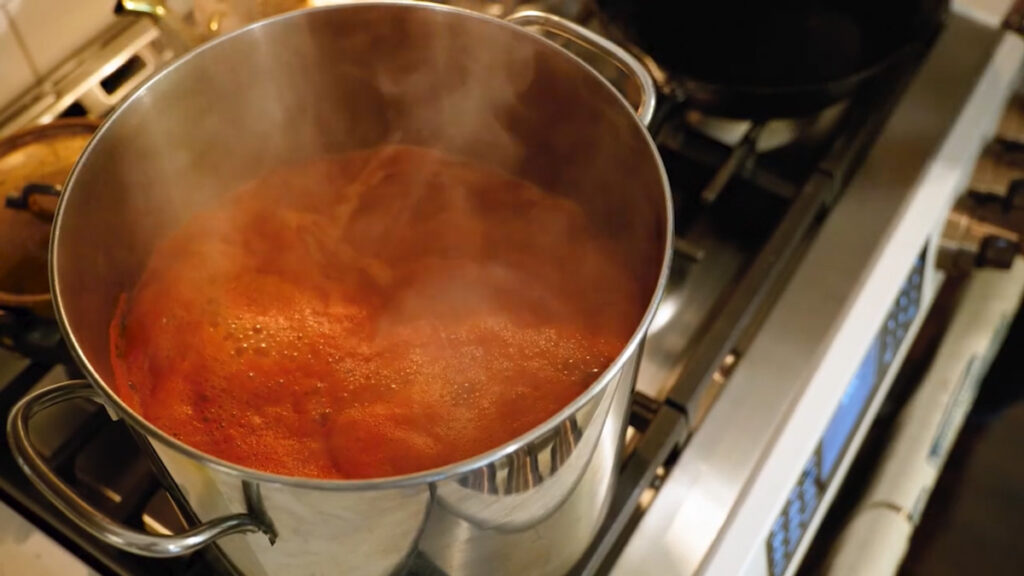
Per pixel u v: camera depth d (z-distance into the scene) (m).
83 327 0.57
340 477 0.58
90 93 0.77
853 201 0.78
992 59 0.85
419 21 0.64
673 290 0.75
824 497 0.75
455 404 0.61
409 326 0.66
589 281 0.69
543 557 0.59
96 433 0.65
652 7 0.84
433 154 0.75
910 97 0.83
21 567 0.62
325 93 0.69
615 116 0.62
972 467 1.10
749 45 0.82
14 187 0.69
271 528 0.50
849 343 0.71
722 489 0.66
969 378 0.95
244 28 0.62
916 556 1.07
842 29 0.83
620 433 0.56
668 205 0.55
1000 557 1.06
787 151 0.81
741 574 0.64
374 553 0.52
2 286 0.66
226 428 0.61
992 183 0.92
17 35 0.73
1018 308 1.06
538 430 0.47
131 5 0.76
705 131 0.82
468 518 0.51
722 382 0.71
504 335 0.66
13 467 0.63
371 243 0.72
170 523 0.65
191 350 0.65
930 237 0.78
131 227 0.64
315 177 0.74
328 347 0.65
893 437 0.93
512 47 0.64
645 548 0.65
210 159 0.68
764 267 0.71
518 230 0.73
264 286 0.69
